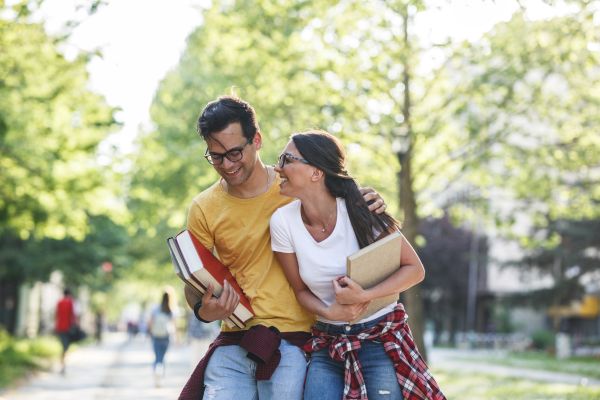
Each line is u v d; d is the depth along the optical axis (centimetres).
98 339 6612
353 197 612
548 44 1997
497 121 2297
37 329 6122
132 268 6562
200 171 2961
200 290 615
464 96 2188
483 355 5359
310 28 2155
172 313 2395
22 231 2702
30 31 1606
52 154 2234
